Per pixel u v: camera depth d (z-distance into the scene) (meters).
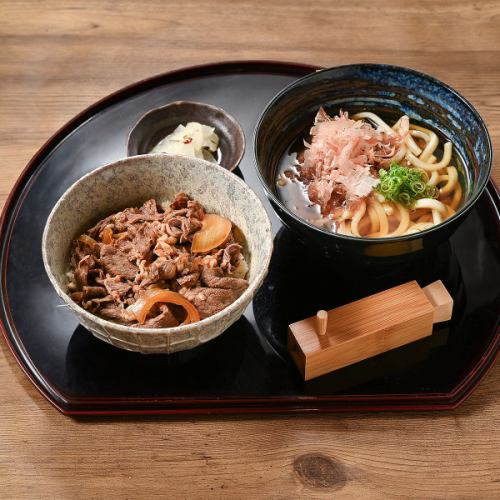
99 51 1.06
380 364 0.83
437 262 0.88
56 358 0.83
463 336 0.84
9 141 0.98
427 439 0.79
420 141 0.93
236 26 1.09
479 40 1.07
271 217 0.92
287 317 0.85
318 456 0.78
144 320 0.80
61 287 0.80
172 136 0.95
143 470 0.78
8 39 1.07
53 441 0.79
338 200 0.89
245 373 0.82
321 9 1.11
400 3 1.11
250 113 0.99
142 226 0.86
